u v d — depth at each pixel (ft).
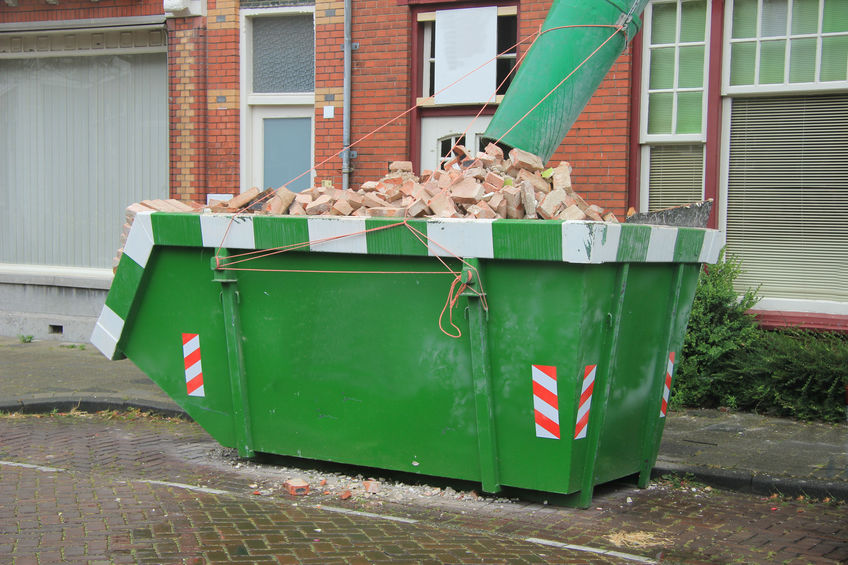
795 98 28.81
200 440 24.81
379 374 19.42
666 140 30.27
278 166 37.19
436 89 33.40
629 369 19.44
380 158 34.12
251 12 36.60
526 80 22.33
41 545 15.96
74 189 42.65
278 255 19.99
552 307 17.33
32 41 42.50
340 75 34.55
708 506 19.56
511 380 17.97
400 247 18.39
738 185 29.73
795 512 19.22
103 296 40.40
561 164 20.62
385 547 16.19
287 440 20.71
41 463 22.27
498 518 18.12
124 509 18.26
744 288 29.71
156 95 40.47
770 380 27.04
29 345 39.83
